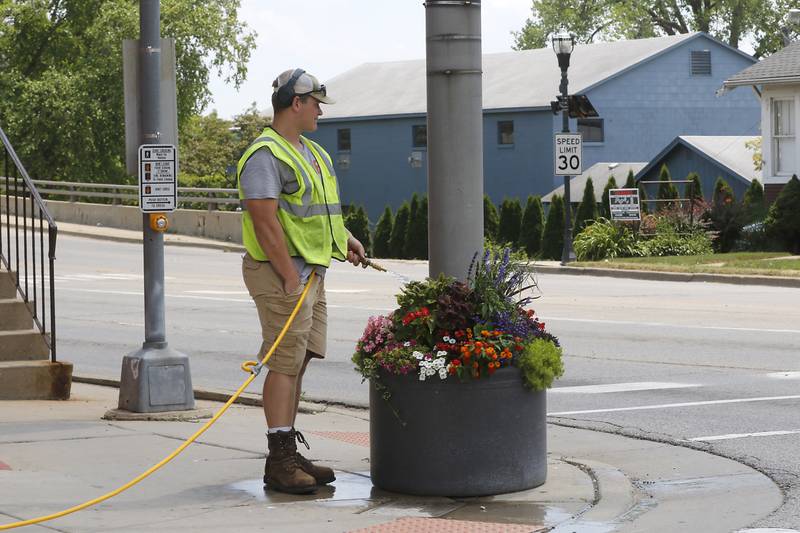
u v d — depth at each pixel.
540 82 88.38
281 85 12.56
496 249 13.01
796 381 21.11
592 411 18.62
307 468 12.75
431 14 13.37
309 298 12.51
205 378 22.89
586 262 53.25
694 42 88.31
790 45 62.09
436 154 13.44
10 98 90.50
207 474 13.34
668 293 39.81
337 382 21.95
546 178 84.56
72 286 42.50
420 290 12.78
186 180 95.38
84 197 87.06
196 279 46.69
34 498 12.01
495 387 12.45
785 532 11.20
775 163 60.44
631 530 11.34
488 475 12.48
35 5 94.88
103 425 16.38
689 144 74.94
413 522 11.44
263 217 12.18
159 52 17.39
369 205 95.88
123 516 11.41
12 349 19.22
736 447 15.62
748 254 53.72
